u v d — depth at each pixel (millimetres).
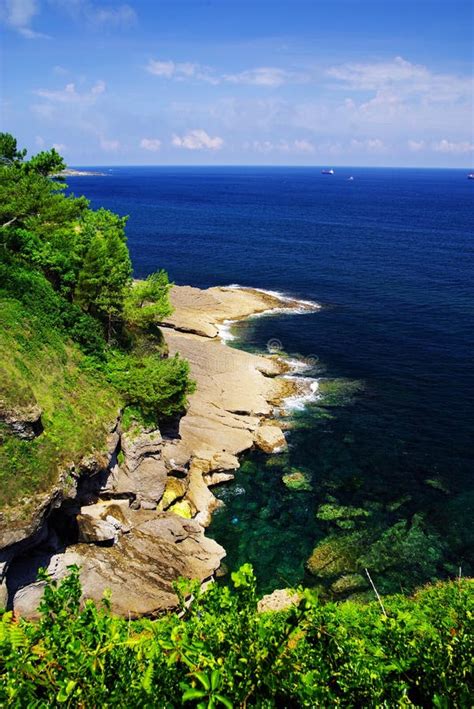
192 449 40812
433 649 11617
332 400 51438
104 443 30844
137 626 14555
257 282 94500
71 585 9992
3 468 24172
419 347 64625
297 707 10078
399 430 46125
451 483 39000
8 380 26328
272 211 197875
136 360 39750
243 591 10430
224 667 8922
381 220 174750
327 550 32688
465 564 31406
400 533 34031
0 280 33500
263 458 42656
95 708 8523
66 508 28656
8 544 23047
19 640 8914
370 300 83812
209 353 55688
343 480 39625
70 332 36125
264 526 35125
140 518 32531
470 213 198500
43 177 45062
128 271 43062
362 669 10852
